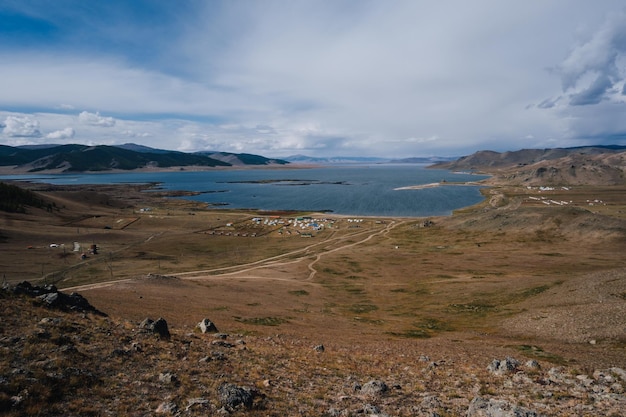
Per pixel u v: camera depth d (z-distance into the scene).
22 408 15.49
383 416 17.88
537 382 24.39
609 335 40.25
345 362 30.34
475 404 19.19
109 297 57.50
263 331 45.25
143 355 24.53
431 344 41.12
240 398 18.86
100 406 17.03
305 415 18.48
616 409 18.86
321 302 75.50
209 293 74.50
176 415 16.73
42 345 22.06
